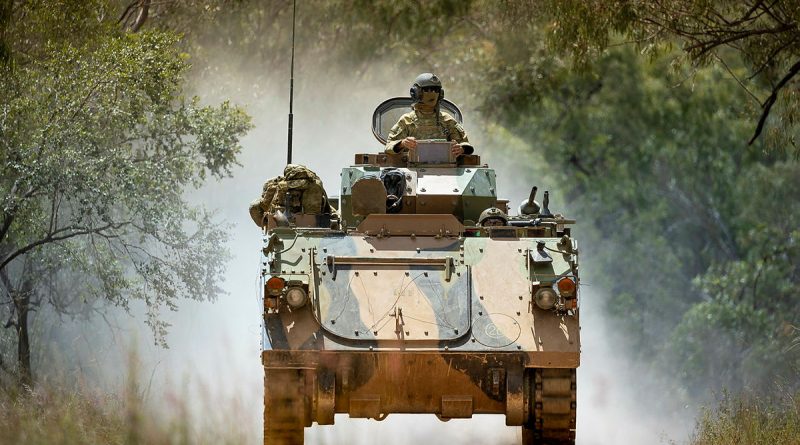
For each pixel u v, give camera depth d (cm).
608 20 7288
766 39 7525
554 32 7725
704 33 7244
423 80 5850
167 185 6944
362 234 4816
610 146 15675
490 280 4678
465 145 5666
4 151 6656
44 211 6762
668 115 14725
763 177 14625
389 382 4528
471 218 5488
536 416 4572
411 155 5606
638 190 15850
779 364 9625
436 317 4562
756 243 14338
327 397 4488
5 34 7125
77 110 6756
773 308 12719
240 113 7600
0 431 4734
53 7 7356
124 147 7088
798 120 7738
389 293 4619
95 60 7019
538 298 4525
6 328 6831
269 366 4450
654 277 15212
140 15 9050
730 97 14225
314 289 4600
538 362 4475
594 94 15050
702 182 15800
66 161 6538
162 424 4931
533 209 5366
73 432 4691
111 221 6662
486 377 4522
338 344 4472
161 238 7025
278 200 5306
